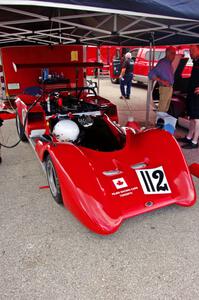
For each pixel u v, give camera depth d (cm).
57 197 299
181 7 278
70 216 293
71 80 721
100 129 342
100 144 325
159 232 264
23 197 333
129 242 251
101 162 275
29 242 253
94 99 512
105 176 262
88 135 338
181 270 218
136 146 305
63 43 761
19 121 516
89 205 238
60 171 259
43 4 226
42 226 277
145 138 313
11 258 234
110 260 230
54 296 197
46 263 228
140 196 256
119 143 330
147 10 260
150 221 281
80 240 255
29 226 277
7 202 323
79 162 261
